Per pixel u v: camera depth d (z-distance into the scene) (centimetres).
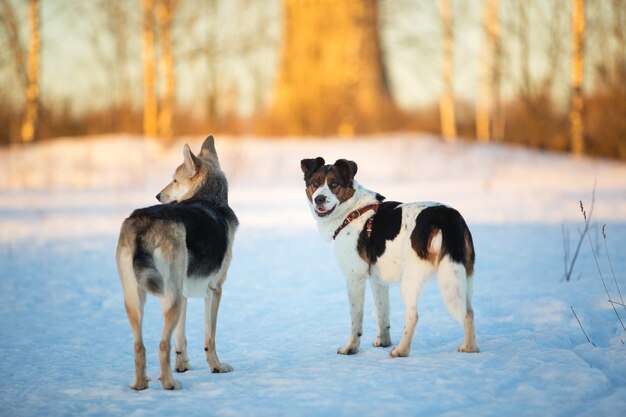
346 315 848
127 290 577
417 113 4550
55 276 1128
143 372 574
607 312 775
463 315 598
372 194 714
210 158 752
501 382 538
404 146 3359
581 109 3288
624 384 536
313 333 769
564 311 777
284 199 2256
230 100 3903
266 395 530
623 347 629
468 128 4334
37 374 632
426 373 567
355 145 3388
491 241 1359
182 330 639
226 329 805
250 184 2733
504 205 1981
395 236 661
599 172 2912
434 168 3038
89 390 572
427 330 752
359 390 531
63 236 1567
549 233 1437
